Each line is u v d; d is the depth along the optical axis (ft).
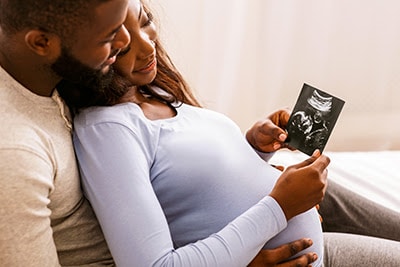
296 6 7.41
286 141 4.00
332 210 4.60
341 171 5.87
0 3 2.63
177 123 3.53
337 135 7.93
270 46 7.52
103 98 3.27
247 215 3.12
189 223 3.39
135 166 3.03
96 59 2.80
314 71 7.68
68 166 3.03
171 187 3.32
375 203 4.57
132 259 2.86
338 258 3.81
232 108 7.72
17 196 2.64
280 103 7.79
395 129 7.92
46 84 2.94
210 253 2.94
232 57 7.47
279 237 3.46
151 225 2.91
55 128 3.02
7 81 2.84
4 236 2.65
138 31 3.29
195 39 7.34
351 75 7.72
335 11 7.45
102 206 2.99
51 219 3.14
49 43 2.70
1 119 2.71
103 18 2.66
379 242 3.89
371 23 7.51
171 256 2.89
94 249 3.42
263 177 3.61
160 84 3.94
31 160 2.70
